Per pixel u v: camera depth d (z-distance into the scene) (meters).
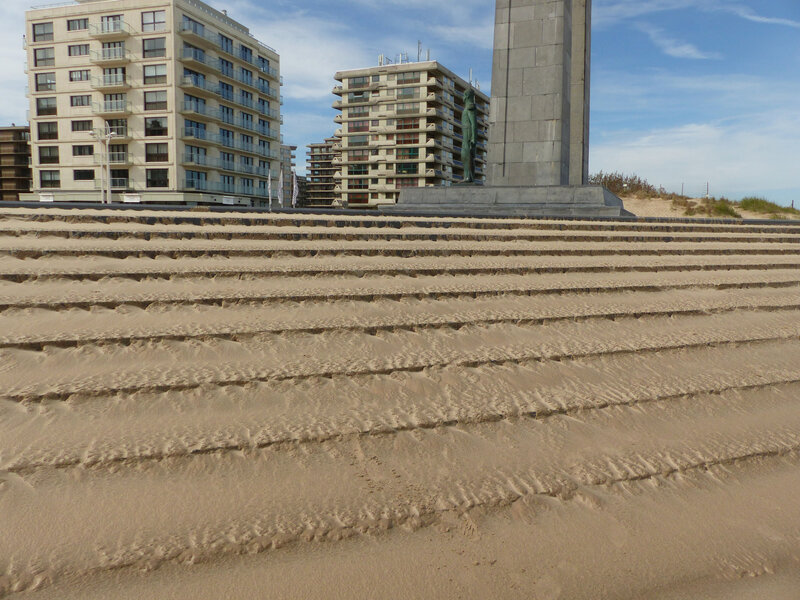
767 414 4.88
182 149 48.50
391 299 6.63
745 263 10.29
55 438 3.58
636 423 4.49
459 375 4.96
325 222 9.95
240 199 55.88
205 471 3.41
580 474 3.73
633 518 3.36
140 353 4.77
